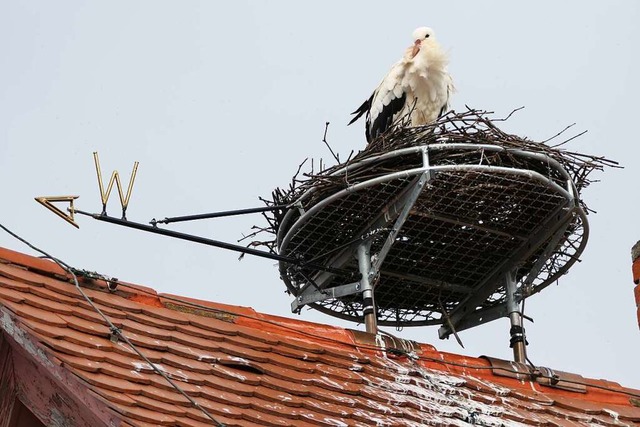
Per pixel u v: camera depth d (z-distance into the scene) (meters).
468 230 15.41
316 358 11.98
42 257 11.16
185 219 14.59
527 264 16.06
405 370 12.49
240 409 10.33
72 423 9.48
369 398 11.65
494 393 12.87
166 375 10.13
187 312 11.77
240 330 11.79
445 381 12.63
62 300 10.64
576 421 13.01
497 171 14.48
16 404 9.98
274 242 16.19
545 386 13.56
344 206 14.97
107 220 12.77
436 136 15.08
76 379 9.28
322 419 10.77
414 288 16.25
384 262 15.84
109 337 10.41
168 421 9.33
